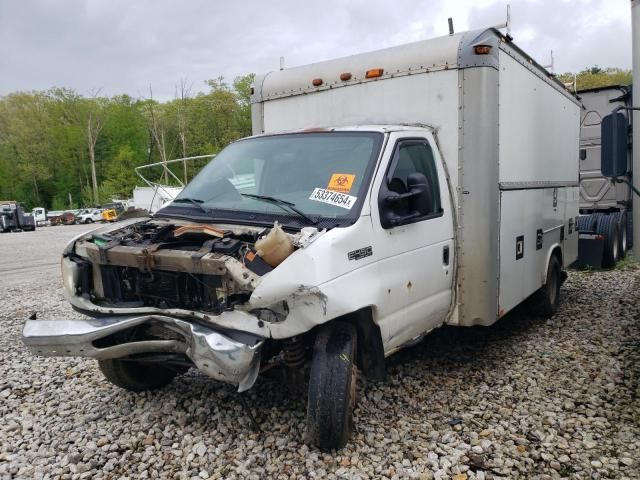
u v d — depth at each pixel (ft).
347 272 12.62
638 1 15.98
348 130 16.01
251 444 13.41
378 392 16.43
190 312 12.63
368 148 15.03
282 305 12.01
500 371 18.15
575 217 28.14
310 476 12.07
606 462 12.50
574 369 18.19
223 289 12.37
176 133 219.00
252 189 15.55
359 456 12.85
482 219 17.03
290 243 12.03
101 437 14.05
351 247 12.85
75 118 266.98
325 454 12.87
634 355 19.24
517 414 14.98
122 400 16.31
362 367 14.28
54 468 12.68
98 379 18.25
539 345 20.72
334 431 12.62
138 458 12.99
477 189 16.96
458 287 17.40
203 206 15.55
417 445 13.35
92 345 12.94
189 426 14.43
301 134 16.75
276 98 20.90
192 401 15.87
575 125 27.78
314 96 19.93
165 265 12.57
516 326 23.38
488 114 16.87
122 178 238.48
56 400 16.66
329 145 15.74
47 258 61.21
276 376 13.65
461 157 17.04
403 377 17.69
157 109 241.76
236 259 12.03
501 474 12.10
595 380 17.21
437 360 19.24
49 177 261.03
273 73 21.39
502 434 13.85
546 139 22.93
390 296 14.17
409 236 15.03
